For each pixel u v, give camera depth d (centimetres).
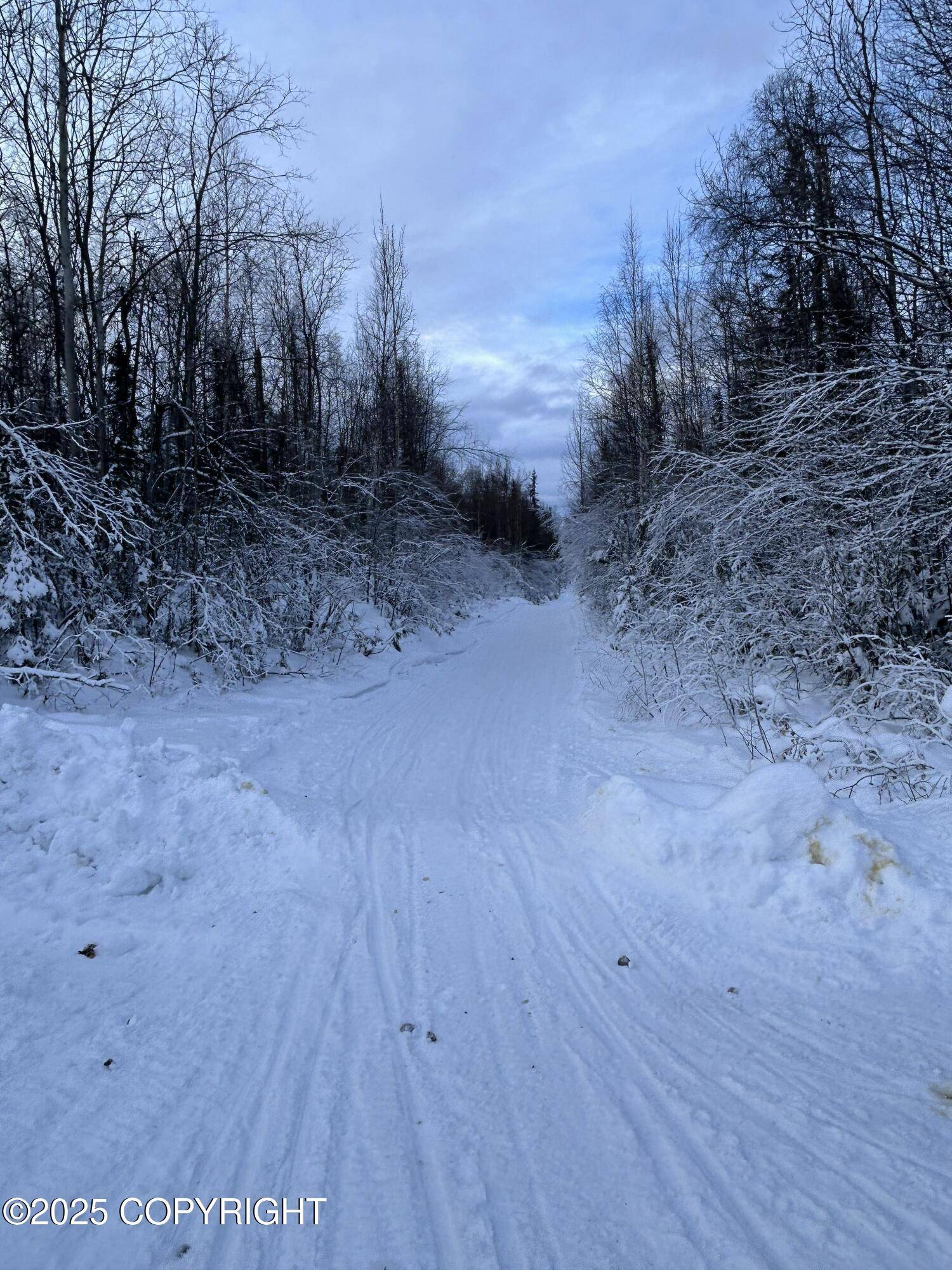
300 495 1666
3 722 561
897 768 548
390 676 1427
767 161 1238
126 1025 339
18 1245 228
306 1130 272
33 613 861
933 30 855
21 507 898
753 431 969
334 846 521
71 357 1076
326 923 429
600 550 2208
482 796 663
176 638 1159
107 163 1180
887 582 783
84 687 919
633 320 2088
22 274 1359
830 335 1060
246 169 1341
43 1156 262
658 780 554
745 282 1445
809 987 344
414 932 420
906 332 899
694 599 961
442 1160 256
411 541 2086
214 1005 353
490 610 3544
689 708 904
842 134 1018
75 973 382
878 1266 205
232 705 984
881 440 764
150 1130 274
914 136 895
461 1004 350
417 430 2525
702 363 1894
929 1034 302
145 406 1380
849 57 962
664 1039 317
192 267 1357
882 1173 236
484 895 462
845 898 391
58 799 522
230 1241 228
